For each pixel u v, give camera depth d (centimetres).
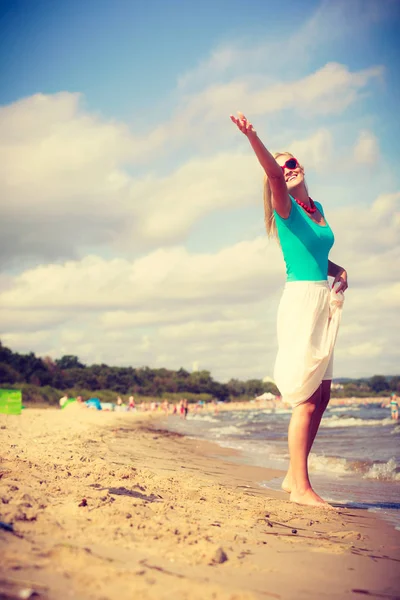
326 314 473
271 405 12269
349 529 399
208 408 11138
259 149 434
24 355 9275
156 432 2208
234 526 363
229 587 231
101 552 252
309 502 479
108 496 383
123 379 11538
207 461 996
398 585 262
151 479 548
